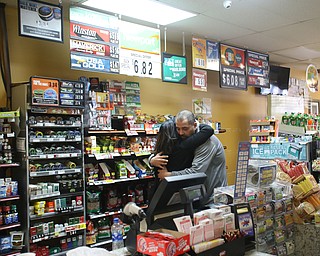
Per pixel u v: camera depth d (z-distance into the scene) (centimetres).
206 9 467
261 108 859
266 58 682
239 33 593
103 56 429
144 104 583
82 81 429
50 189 406
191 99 668
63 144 445
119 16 461
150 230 190
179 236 177
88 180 448
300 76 1008
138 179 508
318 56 806
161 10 463
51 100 398
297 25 557
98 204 461
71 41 402
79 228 429
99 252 187
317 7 476
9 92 419
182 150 260
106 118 473
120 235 417
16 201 405
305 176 322
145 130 516
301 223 308
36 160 429
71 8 404
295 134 639
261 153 551
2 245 375
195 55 552
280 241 284
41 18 376
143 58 473
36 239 392
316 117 680
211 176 270
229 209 216
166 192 193
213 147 266
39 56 457
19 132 400
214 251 189
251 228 221
